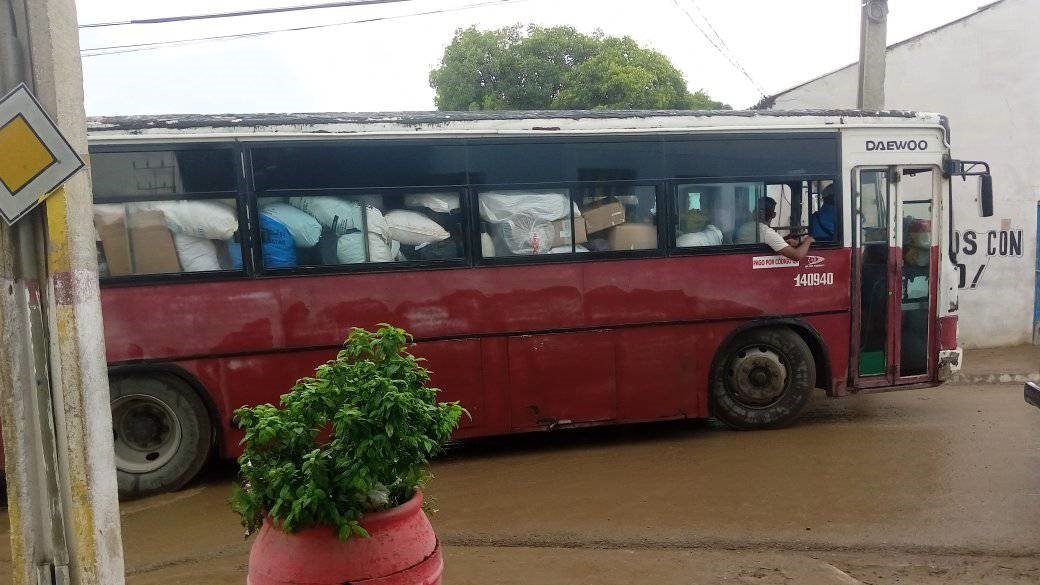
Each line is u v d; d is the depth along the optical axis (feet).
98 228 17.61
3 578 13.73
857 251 22.56
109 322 17.67
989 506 15.97
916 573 13.03
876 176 22.79
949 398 27.45
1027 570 13.08
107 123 17.63
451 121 19.70
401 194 19.45
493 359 20.13
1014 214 36.11
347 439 8.03
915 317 23.34
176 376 18.34
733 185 21.68
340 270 19.01
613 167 20.81
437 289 19.65
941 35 35.88
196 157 18.15
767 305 21.90
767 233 21.76
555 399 20.59
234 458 18.72
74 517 9.38
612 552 14.15
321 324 18.92
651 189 21.09
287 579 7.84
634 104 57.31
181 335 18.13
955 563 13.41
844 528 14.98
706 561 13.65
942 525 15.01
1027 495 16.58
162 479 18.45
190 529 16.10
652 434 22.99
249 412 8.37
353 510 7.87
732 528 15.11
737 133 21.56
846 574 13.03
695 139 21.31
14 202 8.97
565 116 20.52
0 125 8.88
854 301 22.58
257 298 18.54
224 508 17.44
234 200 18.40
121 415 18.25
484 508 16.76
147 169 17.88
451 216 19.80
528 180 20.26
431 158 19.62
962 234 36.17
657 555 13.97
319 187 18.90
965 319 36.63
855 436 21.89
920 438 21.48
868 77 31.73
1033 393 18.28
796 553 13.94
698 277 21.39
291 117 18.84
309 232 18.85
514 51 60.95
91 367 9.52
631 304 20.97
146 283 17.89
